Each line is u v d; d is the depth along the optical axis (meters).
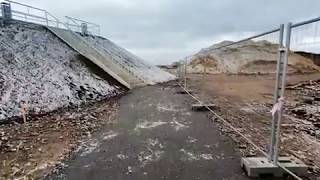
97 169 5.16
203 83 30.64
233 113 11.30
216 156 5.75
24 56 15.77
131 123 9.23
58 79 15.12
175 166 5.23
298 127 9.12
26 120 9.98
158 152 6.09
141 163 5.43
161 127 8.55
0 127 8.90
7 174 5.04
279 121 4.54
